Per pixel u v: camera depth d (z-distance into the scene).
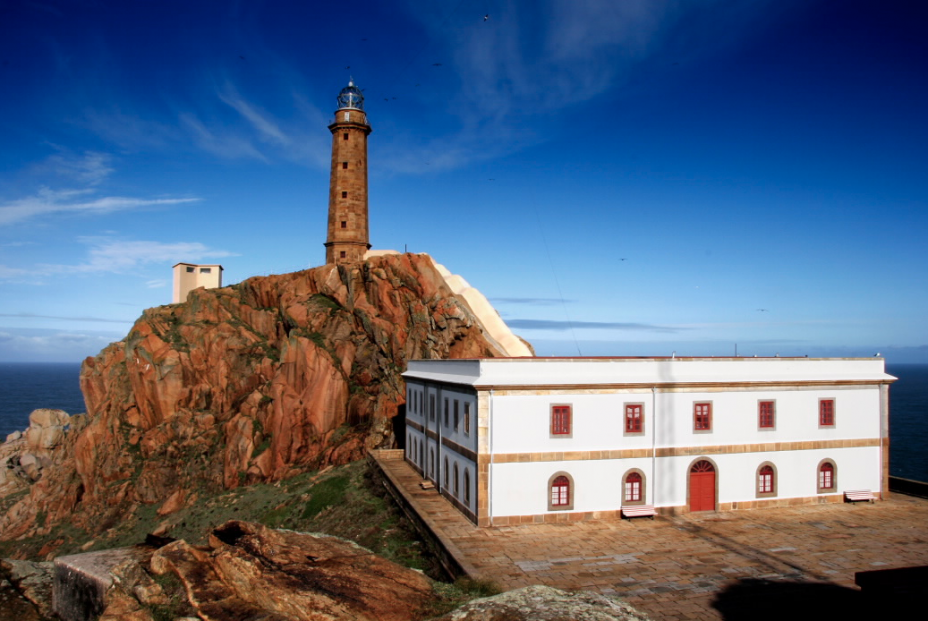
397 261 68.19
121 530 56.72
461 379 36.94
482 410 33.47
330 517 44.75
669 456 35.84
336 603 18.00
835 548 30.03
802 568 27.27
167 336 69.50
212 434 62.84
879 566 27.55
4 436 148.50
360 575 20.14
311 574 19.73
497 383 33.50
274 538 22.00
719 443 36.69
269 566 20.16
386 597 18.97
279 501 52.97
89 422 69.75
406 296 66.12
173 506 57.97
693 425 36.34
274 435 60.09
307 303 68.69
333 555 21.47
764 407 37.62
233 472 58.72
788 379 37.84
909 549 29.92
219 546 22.12
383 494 45.06
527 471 33.81
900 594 19.02
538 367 34.88
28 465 86.00
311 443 60.25
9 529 63.59
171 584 20.45
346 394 62.09
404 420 59.31
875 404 39.66
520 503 33.69
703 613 22.67
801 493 38.16
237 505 54.81
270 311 72.00
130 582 21.06
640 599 23.83
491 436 33.50
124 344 74.75
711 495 36.59
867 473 39.38
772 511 36.72
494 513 33.38
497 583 24.81
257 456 59.12
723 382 36.69
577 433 34.53
